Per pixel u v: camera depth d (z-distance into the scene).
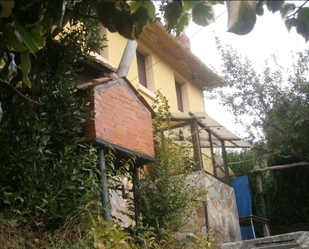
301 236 7.50
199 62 13.65
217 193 10.73
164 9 2.39
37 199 4.39
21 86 4.96
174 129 10.84
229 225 10.84
